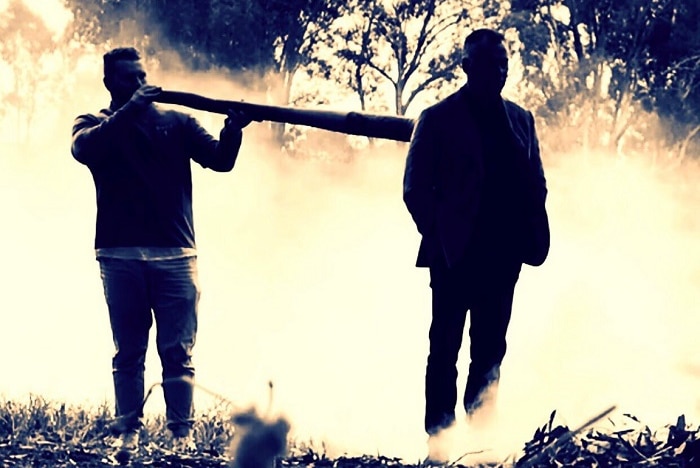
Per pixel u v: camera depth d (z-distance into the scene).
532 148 11.99
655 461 10.60
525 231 11.99
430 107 11.98
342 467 11.25
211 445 11.72
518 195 11.94
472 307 12.05
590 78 64.56
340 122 12.80
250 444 6.95
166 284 12.99
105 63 13.20
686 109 64.25
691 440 10.77
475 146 11.82
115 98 13.25
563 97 63.44
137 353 12.99
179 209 13.05
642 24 64.50
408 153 11.99
